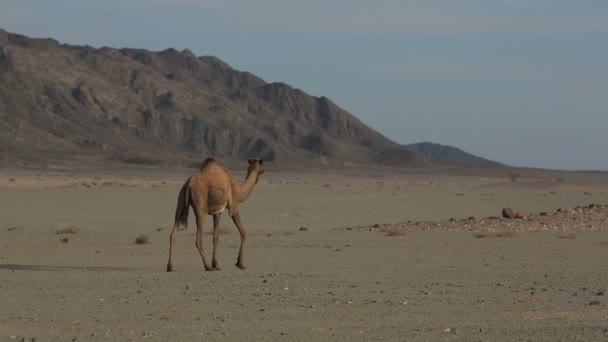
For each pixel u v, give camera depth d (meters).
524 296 41.94
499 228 92.00
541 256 65.94
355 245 75.56
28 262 62.94
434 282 48.81
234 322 34.34
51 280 50.09
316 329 32.41
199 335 31.36
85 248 74.81
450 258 64.56
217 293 43.53
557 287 45.97
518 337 30.05
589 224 93.12
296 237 85.50
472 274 53.50
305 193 199.50
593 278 50.91
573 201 162.75
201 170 56.00
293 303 39.66
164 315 36.06
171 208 140.62
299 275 52.50
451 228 92.62
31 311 37.53
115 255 68.50
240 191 57.72
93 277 51.84
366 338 30.38
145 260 64.38
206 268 55.75
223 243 79.69
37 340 30.64
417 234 87.06
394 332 31.55
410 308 37.81
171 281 49.41
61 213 127.62
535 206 150.50
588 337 29.66
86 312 37.19
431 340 29.84
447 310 37.16
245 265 60.28
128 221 115.06
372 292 43.88
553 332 30.81
